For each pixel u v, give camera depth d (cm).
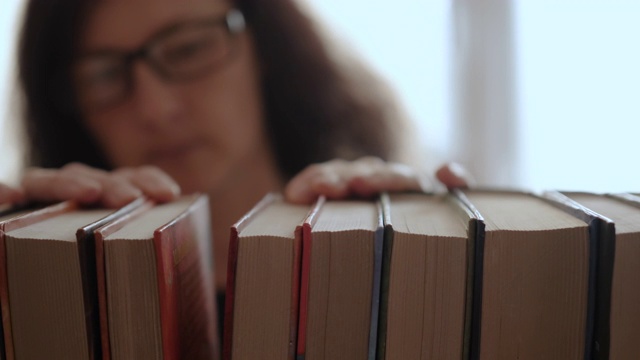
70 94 93
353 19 122
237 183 99
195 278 42
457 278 34
